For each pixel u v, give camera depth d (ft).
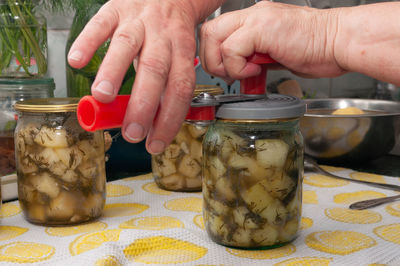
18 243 1.71
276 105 1.56
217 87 2.36
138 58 1.29
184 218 1.97
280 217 1.61
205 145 1.66
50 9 2.82
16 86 2.37
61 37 3.02
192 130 2.23
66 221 1.85
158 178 2.35
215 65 1.61
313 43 1.56
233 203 1.60
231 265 1.55
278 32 1.54
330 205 2.12
